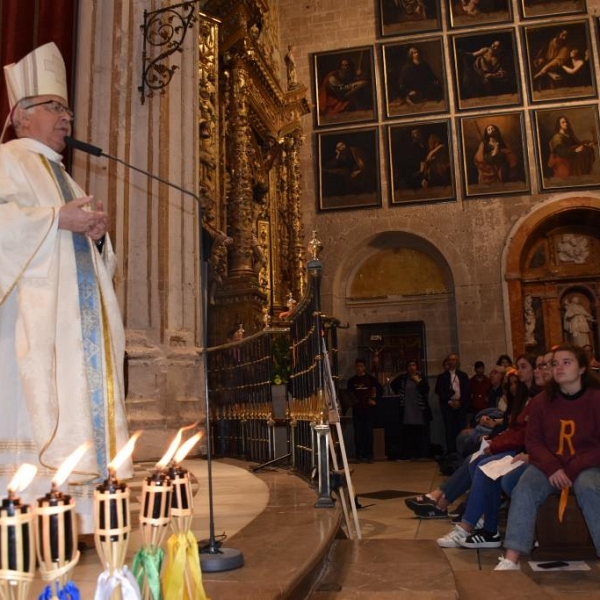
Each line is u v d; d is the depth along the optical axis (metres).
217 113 11.38
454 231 15.64
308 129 16.70
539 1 16.30
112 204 6.69
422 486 8.00
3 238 2.56
